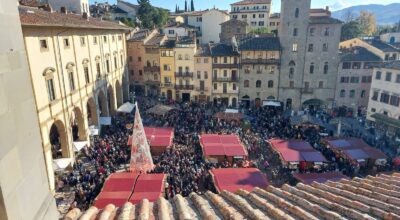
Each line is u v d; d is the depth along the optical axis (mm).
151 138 35438
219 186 24094
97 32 44312
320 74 57500
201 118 46312
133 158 27984
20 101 3736
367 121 50844
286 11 54875
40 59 27312
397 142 40781
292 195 8664
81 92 37438
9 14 3535
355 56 56375
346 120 53406
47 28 28703
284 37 56250
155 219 7152
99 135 42938
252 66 58469
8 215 3391
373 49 60875
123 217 7020
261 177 25594
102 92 46625
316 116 53469
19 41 3779
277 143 34000
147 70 65812
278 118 48375
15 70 3633
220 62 59656
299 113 53094
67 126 32906
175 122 44625
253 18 101312
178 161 31234
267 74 58594
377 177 11117
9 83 3494
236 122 44938
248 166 31203
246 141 37469
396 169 30844
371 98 49719
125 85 61312
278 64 57625
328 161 31484
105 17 85188
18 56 3715
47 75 28344
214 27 89438
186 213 7340
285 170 31016
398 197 8461
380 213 7086
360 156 30906
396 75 44156
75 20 37656
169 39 67250
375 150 32250
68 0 59219
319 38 55625
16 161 3604
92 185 27781
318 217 7152
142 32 70125
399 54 59094
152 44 63969
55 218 4734
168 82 63844
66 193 27531
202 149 33438
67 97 33125
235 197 8555
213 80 60625
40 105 26953
